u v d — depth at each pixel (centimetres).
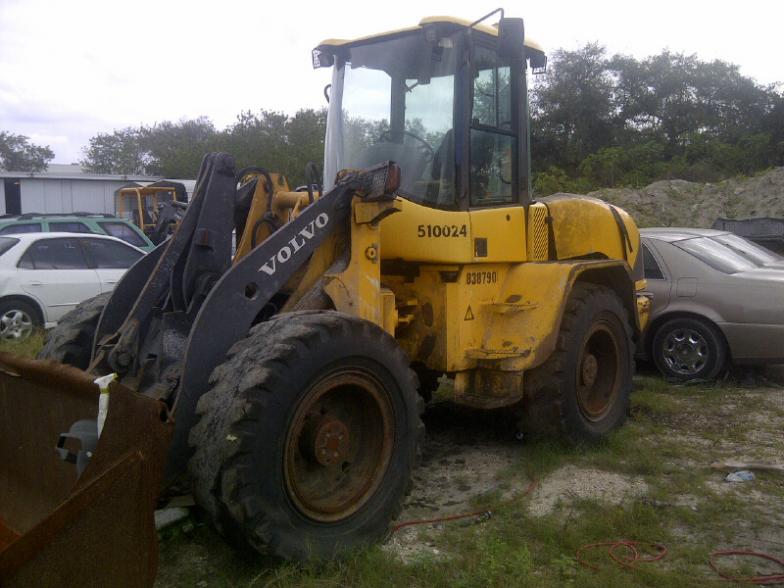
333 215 437
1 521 373
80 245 1048
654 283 802
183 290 433
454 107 499
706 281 777
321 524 375
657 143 3531
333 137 550
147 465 286
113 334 449
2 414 387
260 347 361
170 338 412
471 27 493
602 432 566
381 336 402
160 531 403
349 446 405
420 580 364
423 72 510
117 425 294
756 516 443
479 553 391
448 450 571
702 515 446
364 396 401
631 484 495
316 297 431
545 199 623
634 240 697
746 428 616
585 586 360
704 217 2398
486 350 515
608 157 3303
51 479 354
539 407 539
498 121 537
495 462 543
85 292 1026
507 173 546
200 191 450
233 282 394
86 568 264
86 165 5475
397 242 490
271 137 3616
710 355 772
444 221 491
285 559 353
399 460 412
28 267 992
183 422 371
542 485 493
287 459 357
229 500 337
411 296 521
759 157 3422
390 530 408
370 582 355
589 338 563
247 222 479
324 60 566
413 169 504
